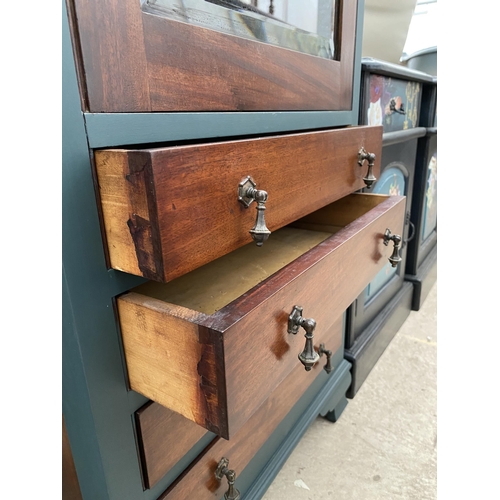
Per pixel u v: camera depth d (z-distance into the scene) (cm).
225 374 33
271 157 44
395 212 70
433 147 150
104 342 40
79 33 31
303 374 84
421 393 115
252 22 48
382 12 128
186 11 39
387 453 95
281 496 84
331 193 60
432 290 181
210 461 59
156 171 30
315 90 62
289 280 40
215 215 37
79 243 36
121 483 46
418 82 126
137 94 36
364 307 119
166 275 33
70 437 45
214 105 44
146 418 47
